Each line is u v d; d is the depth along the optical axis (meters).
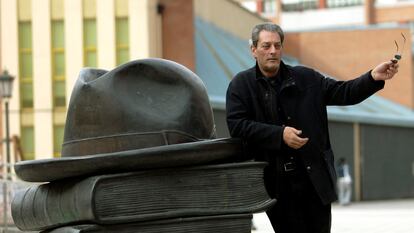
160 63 5.20
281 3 84.50
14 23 31.16
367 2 82.50
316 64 46.28
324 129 5.56
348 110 36.56
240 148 5.27
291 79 5.52
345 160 35.53
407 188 38.34
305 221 5.57
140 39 30.23
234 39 38.66
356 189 35.97
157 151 4.88
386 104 42.69
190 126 5.16
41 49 31.03
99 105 5.17
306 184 5.52
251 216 5.23
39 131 31.02
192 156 4.98
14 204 5.73
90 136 5.19
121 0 30.47
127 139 5.10
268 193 5.57
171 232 4.99
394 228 19.08
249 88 5.52
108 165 4.86
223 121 29.48
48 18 30.95
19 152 26.66
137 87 5.18
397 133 38.03
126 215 4.87
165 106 5.16
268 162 5.51
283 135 5.25
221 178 5.13
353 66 46.12
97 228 4.86
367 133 36.53
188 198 5.04
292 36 46.44
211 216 5.10
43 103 31.00
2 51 31.23
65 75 30.92
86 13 30.77
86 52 30.78
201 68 31.88
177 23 31.11
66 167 4.92
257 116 5.49
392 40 45.94
